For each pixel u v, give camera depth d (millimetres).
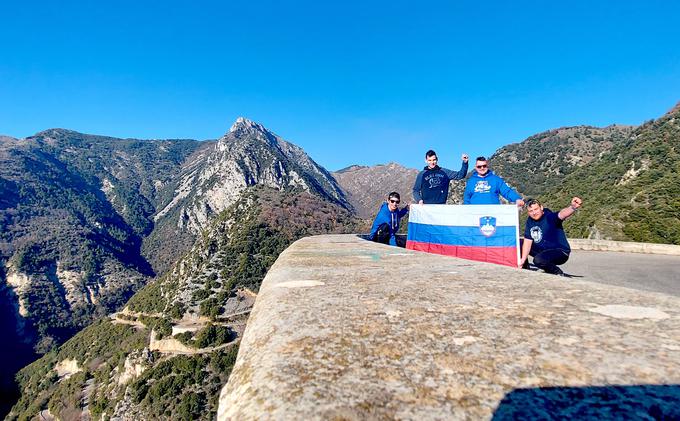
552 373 988
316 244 6148
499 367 1039
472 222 6840
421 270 2842
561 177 90188
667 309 1547
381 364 1088
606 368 1005
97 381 79250
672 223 25344
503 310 1605
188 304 83125
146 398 57188
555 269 5656
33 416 78688
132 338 87000
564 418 759
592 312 1534
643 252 10141
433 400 870
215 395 56938
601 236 28469
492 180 7277
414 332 1357
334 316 1592
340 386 958
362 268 3014
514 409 812
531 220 5988
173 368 63062
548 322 1425
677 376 937
